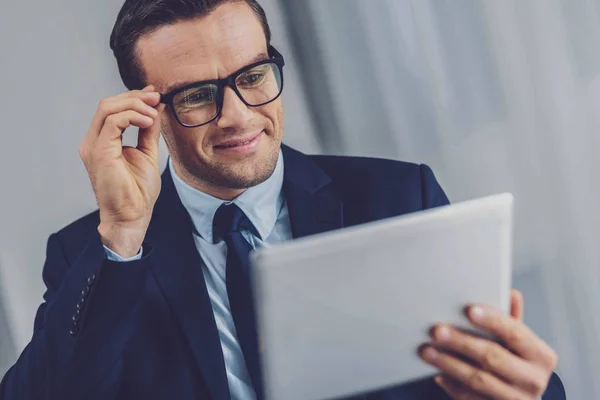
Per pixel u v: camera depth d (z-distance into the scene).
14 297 1.49
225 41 0.99
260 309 0.79
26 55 1.42
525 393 0.86
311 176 1.17
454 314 0.83
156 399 1.05
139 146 1.03
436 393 1.07
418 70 1.51
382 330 0.82
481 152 1.54
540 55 1.53
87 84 1.45
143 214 1.02
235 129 1.01
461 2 1.50
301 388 0.84
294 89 1.47
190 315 1.06
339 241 0.77
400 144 1.52
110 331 0.98
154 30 1.01
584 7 1.52
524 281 1.59
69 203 1.48
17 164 1.45
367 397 1.06
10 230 1.47
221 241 1.11
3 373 1.50
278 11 1.45
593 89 1.54
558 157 1.55
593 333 1.60
